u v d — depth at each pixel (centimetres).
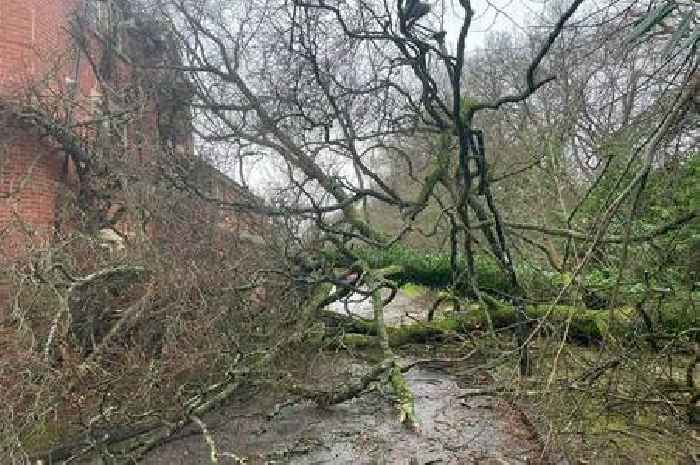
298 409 822
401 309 1603
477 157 738
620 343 642
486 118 1166
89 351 711
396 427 756
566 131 906
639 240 715
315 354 974
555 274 1049
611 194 494
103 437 584
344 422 774
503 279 1359
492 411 803
